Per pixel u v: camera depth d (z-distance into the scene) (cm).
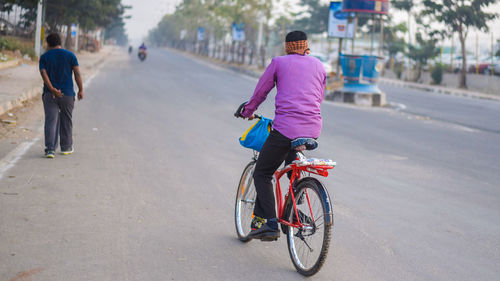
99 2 3900
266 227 436
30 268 393
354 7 2295
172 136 1039
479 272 438
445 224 571
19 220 498
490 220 595
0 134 921
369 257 459
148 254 436
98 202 573
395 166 885
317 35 7481
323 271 423
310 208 409
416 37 4378
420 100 2462
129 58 5394
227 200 616
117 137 988
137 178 691
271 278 404
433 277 422
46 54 757
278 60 429
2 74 1847
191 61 5916
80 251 432
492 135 1368
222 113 1458
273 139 427
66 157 786
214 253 449
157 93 1930
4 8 2877
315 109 423
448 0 3688
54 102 771
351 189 706
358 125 1428
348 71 2166
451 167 903
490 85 3491
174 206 579
